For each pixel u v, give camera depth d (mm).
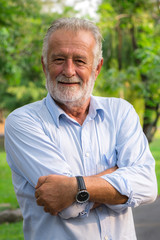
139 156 2059
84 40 1997
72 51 1977
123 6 8188
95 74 2146
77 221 1895
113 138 2098
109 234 1923
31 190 1979
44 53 2078
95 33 2051
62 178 1822
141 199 1936
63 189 1806
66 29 1995
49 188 1809
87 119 2057
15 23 7508
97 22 7965
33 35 9055
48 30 2049
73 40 1986
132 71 7754
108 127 2113
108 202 1869
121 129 2127
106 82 7625
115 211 1941
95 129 2078
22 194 2016
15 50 9023
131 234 2004
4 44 8484
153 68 7504
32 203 1980
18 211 5859
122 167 2000
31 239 1998
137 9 8141
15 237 4898
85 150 2008
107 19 7969
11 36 8859
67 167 1930
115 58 8641
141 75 8211
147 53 7426
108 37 8586
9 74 9297
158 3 8086
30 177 1938
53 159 1929
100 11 8047
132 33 8422
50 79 2027
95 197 1840
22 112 2059
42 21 9289
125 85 7719
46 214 1921
